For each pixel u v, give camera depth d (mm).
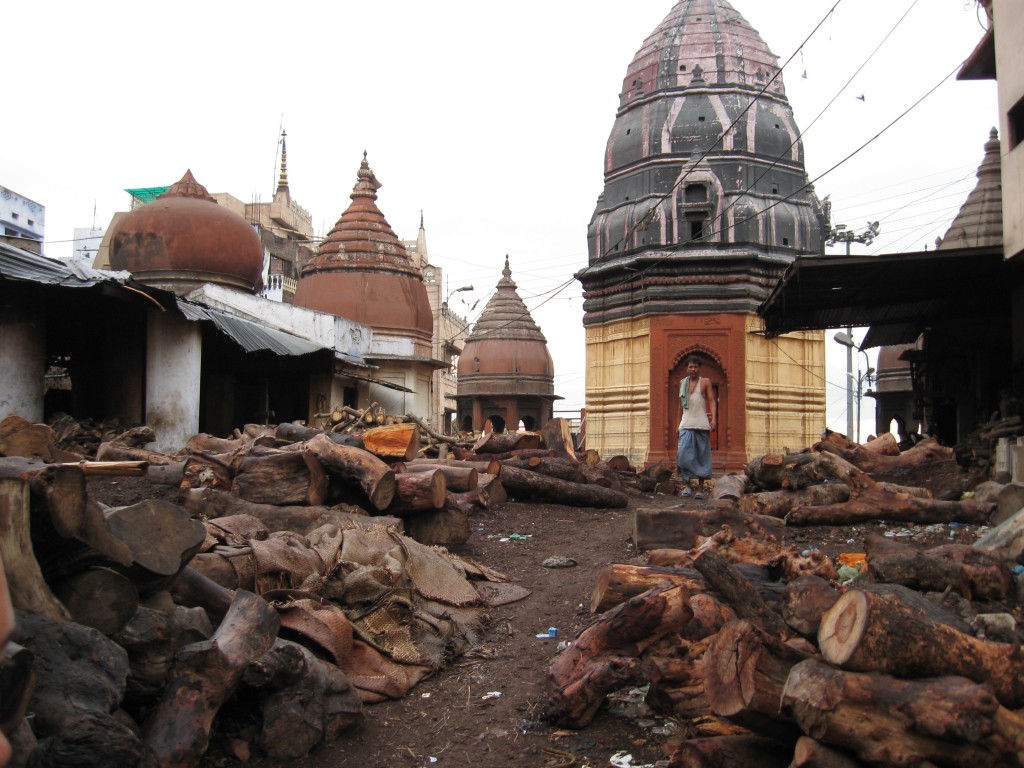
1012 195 11711
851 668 3223
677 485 14188
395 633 5402
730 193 24766
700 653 4469
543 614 6367
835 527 8531
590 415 26094
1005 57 12008
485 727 4531
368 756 4250
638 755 4070
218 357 19219
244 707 4246
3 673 2650
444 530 7973
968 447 13977
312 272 28219
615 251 25844
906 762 3041
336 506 7570
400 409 27281
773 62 26422
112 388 15273
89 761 3232
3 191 33031
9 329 12195
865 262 12445
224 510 7301
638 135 26047
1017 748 3014
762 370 24250
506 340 41156
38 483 3648
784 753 3586
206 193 22766
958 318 17625
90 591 3820
